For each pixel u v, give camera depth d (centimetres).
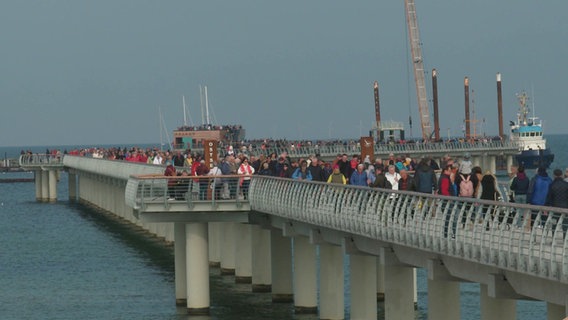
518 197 11350
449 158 11194
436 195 9700
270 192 14000
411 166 15038
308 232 13425
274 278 15512
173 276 19525
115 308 16138
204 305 14912
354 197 11369
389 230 10412
